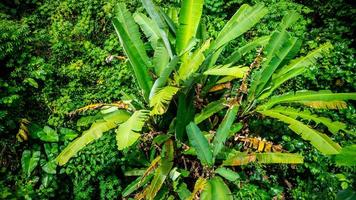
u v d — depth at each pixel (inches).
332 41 310.0
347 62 284.0
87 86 298.5
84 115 274.5
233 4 357.7
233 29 225.3
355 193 161.2
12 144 256.8
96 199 243.8
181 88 200.2
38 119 278.7
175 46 222.8
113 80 291.6
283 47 215.2
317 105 208.1
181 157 223.3
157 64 210.2
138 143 234.1
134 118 189.2
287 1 351.3
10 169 251.8
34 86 276.1
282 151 207.9
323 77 274.2
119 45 317.1
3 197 222.8
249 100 229.0
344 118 251.8
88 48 321.7
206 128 235.5
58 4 367.9
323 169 218.7
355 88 267.0
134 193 237.3
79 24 339.3
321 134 190.2
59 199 243.6
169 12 266.1
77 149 194.1
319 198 209.3
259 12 226.7
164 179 197.8
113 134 251.6
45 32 339.0
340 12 347.6
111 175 240.2
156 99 179.5
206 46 195.5
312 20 357.7
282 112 216.5
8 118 260.4
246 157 196.7
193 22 208.2
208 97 248.8
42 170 249.4
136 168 232.1
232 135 224.2
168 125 228.5
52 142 261.9
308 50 300.4
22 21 348.5
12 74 275.7
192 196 185.3
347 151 155.0
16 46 284.2
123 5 222.7
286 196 222.5
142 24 246.7
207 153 197.5
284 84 276.1
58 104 277.1
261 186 225.5
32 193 232.5
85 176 237.3
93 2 356.5
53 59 310.0
